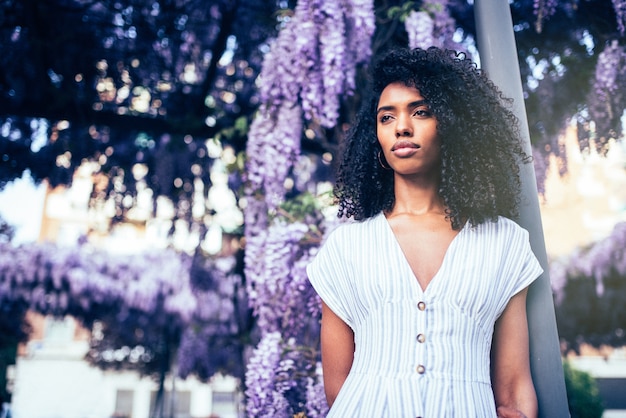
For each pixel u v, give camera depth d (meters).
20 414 13.55
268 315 2.20
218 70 3.54
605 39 2.66
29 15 3.05
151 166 4.04
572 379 5.55
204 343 7.91
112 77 3.38
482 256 0.96
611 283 7.24
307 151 3.28
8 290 8.08
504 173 1.08
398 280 0.95
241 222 4.20
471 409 0.86
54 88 3.24
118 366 10.06
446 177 1.04
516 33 2.83
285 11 2.43
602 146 2.88
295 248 2.23
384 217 1.07
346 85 2.35
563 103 2.95
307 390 2.08
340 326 1.06
